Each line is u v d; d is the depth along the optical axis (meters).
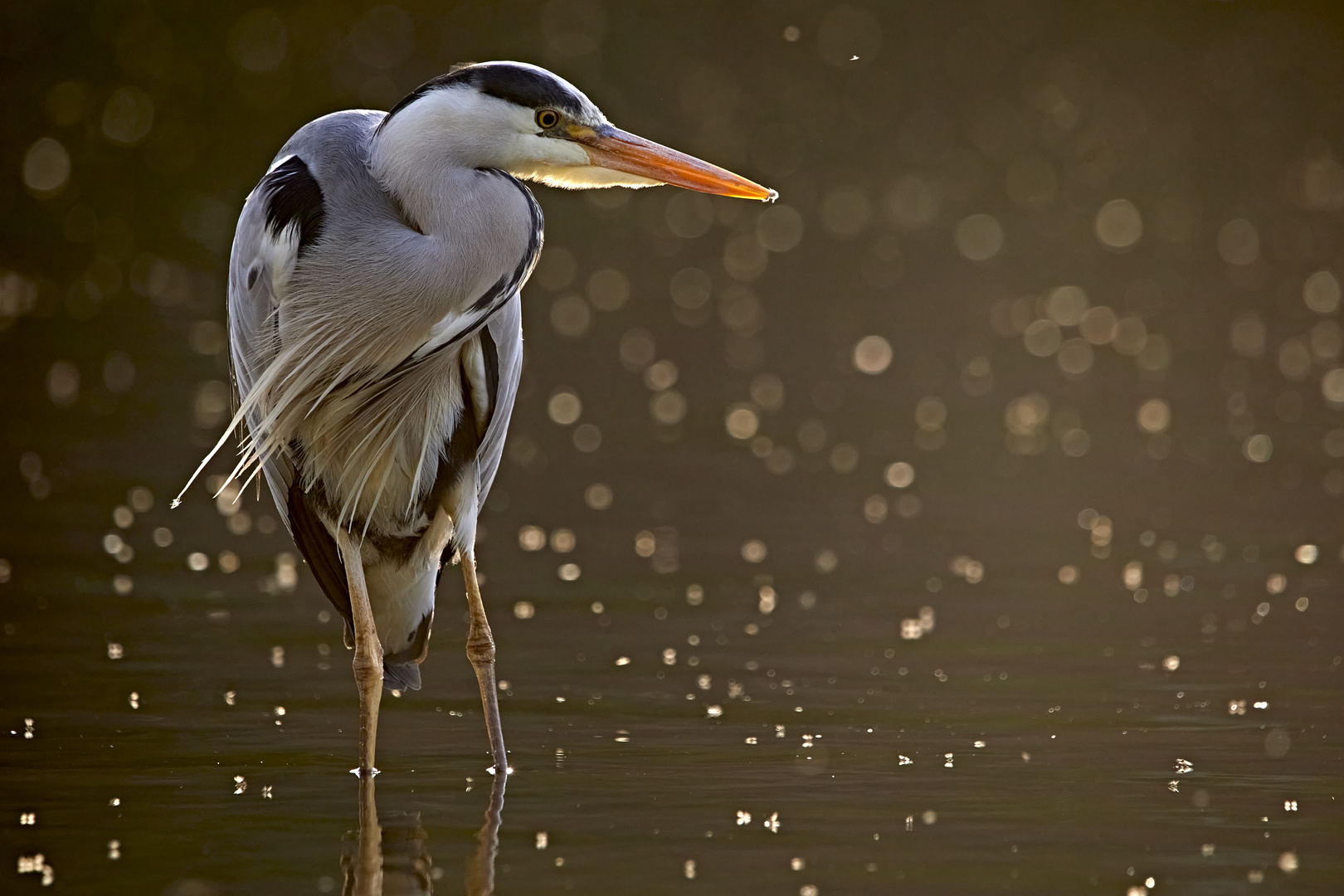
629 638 10.55
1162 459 16.80
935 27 40.59
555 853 6.63
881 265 29.81
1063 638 10.44
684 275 28.86
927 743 8.25
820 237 32.06
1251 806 7.24
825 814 7.15
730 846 6.72
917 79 39.88
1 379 19.95
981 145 37.72
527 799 7.38
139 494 14.68
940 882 6.32
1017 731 8.45
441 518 8.42
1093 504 14.77
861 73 39.59
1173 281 28.47
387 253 7.70
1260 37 41.78
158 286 26.42
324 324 7.79
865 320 25.42
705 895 6.17
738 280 28.47
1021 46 40.38
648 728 8.58
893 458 16.91
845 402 19.86
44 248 28.17
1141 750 8.11
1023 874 6.42
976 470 16.34
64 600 11.15
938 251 30.95
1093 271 29.28
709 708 8.95
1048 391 20.53
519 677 9.65
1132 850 6.68
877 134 38.06
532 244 7.86
